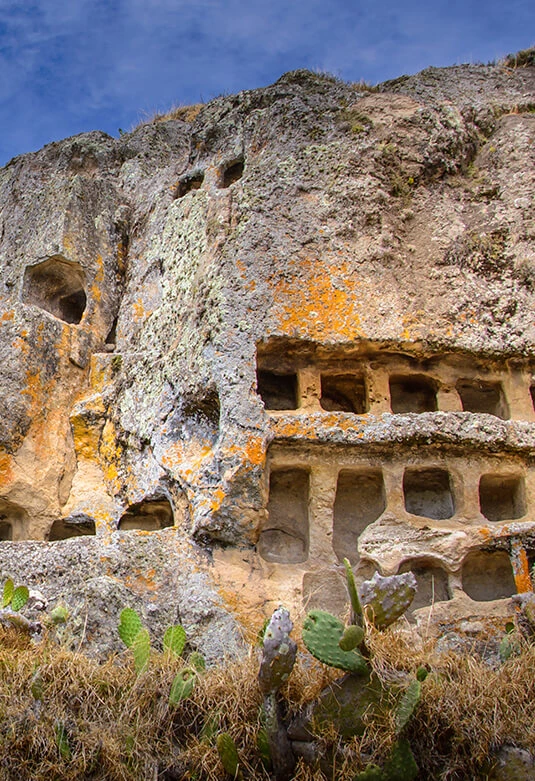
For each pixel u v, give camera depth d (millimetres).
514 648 3688
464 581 4379
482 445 4449
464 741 3301
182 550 4203
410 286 4766
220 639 3881
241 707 3414
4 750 3291
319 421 4355
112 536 4285
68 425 5055
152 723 3412
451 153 5254
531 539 4309
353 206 4906
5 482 4703
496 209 5094
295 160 5082
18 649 3670
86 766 3291
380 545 4246
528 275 4859
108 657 3789
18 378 4957
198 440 4527
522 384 4734
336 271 4707
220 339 4461
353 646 3246
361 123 5234
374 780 3148
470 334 4664
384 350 4621
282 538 4438
